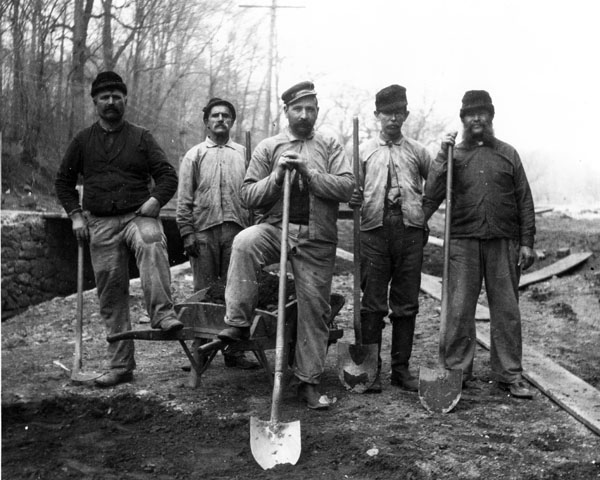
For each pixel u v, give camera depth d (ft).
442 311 16.06
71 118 54.08
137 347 21.94
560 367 18.60
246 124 97.45
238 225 19.90
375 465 12.40
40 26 51.55
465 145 17.37
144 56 65.36
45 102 52.29
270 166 15.88
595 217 56.80
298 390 15.90
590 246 38.73
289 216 15.28
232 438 13.80
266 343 15.56
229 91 84.89
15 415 15.11
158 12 62.34
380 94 17.30
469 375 17.40
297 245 15.17
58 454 12.86
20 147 49.14
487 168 16.90
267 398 16.30
